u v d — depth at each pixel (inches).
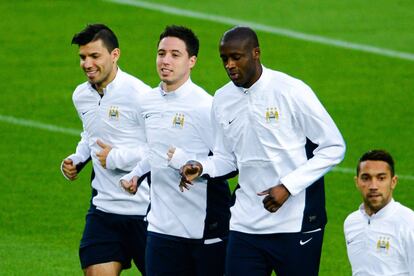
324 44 2479.1
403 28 2573.8
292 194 1007.6
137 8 2701.8
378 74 2304.4
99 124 1189.7
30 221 1627.7
